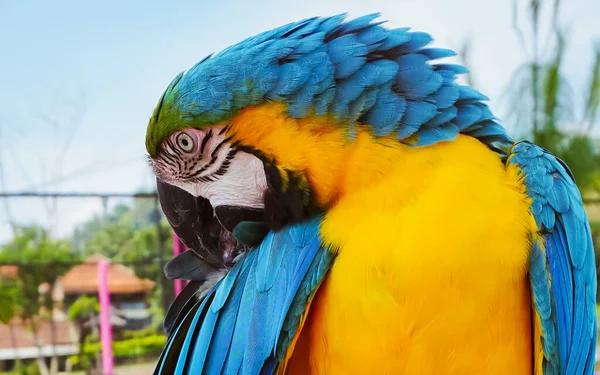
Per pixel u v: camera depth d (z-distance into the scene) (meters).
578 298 1.24
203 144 1.43
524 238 1.14
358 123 1.23
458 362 1.11
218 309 1.31
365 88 1.23
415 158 1.19
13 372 7.06
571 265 1.22
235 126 1.36
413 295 1.09
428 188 1.16
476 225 1.11
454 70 1.33
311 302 1.20
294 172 1.29
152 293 6.98
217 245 1.72
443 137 1.21
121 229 7.14
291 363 1.26
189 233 1.70
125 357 7.10
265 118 1.30
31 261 6.64
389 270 1.11
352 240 1.16
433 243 1.10
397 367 1.12
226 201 1.46
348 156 1.23
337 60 1.25
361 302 1.12
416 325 1.10
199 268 1.79
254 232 1.49
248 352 1.20
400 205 1.16
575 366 1.27
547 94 4.71
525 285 1.16
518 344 1.16
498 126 1.35
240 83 1.32
